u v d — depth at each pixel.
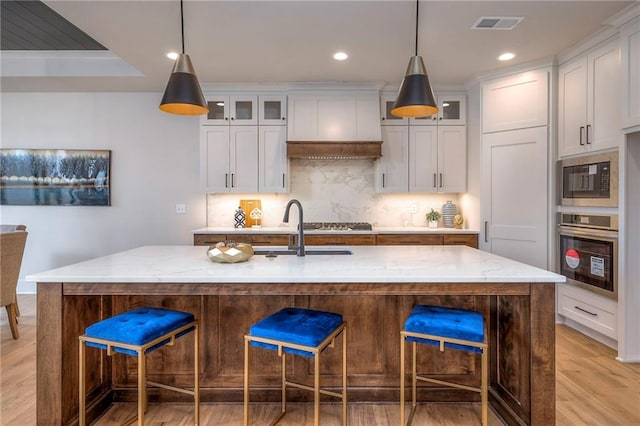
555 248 3.64
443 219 4.74
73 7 2.67
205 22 2.90
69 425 1.92
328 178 4.87
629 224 2.85
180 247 2.84
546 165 3.68
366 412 2.16
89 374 2.08
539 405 1.82
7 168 4.73
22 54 4.03
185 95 2.28
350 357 2.25
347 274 1.79
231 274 1.79
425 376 2.26
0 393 2.38
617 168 2.92
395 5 2.67
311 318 1.87
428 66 3.84
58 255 4.78
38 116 4.74
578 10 2.75
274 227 4.75
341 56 3.56
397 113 2.50
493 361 2.23
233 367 2.25
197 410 1.99
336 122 4.40
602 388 2.45
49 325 1.85
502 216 3.97
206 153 4.48
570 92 3.47
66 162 4.73
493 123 4.03
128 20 2.87
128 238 4.79
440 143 4.50
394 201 4.87
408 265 2.01
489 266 1.98
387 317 2.24
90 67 4.13
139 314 1.92
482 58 3.63
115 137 4.77
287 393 2.26
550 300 1.81
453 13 2.78
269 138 4.48
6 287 3.17
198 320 2.17
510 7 2.71
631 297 2.85
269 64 3.77
